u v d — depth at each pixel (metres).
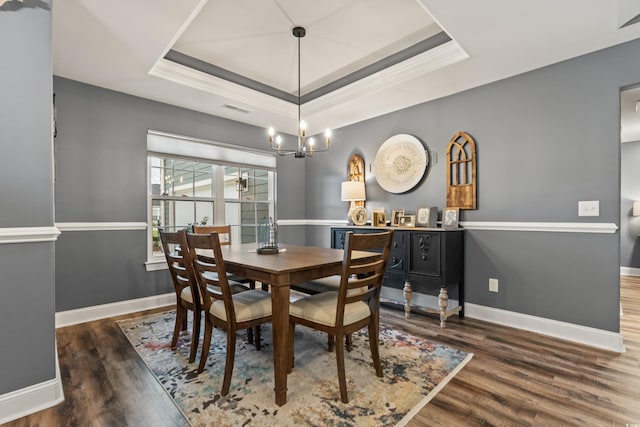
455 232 2.87
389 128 3.67
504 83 2.77
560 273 2.48
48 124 1.62
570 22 1.96
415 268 2.92
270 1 2.11
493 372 1.91
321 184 4.59
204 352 1.90
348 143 4.16
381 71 2.93
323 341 2.39
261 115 3.77
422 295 3.36
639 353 2.18
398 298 3.53
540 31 2.07
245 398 1.64
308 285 2.54
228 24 2.37
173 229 3.56
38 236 1.57
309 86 3.54
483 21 1.96
